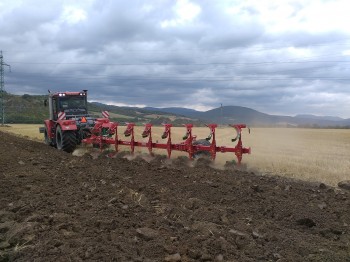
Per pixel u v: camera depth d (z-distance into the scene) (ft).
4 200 23.90
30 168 35.37
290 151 70.59
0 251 15.39
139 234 16.66
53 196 24.57
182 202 23.11
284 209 22.98
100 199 23.50
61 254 14.57
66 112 59.00
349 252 16.19
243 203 24.14
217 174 33.24
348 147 82.94
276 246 16.60
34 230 17.28
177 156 44.52
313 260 15.07
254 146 77.41
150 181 29.84
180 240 16.40
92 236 16.75
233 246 16.14
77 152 50.80
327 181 36.70
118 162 39.96
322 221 21.08
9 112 337.31
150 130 43.37
